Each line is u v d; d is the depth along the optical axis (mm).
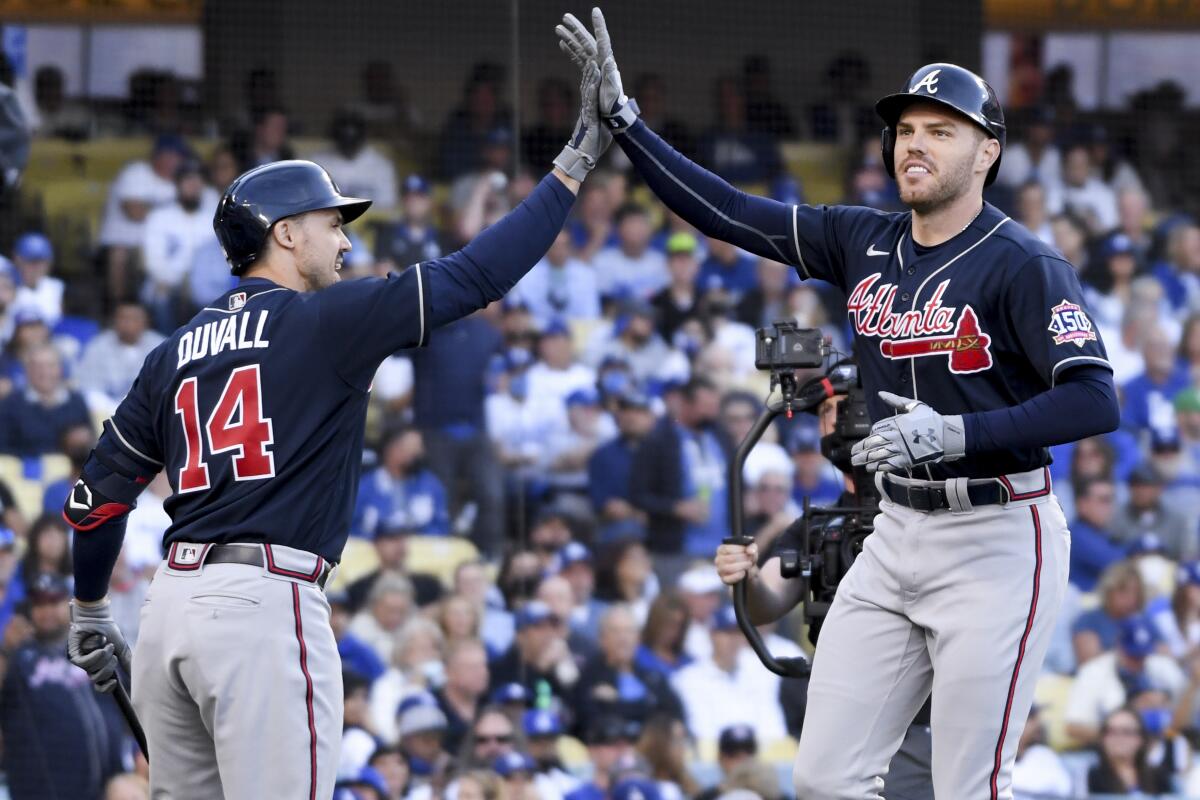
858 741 11539
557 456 27953
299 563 11102
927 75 11211
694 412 28547
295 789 10891
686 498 27781
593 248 30719
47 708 22156
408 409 27516
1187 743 26875
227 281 29547
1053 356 10625
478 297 11266
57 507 25453
